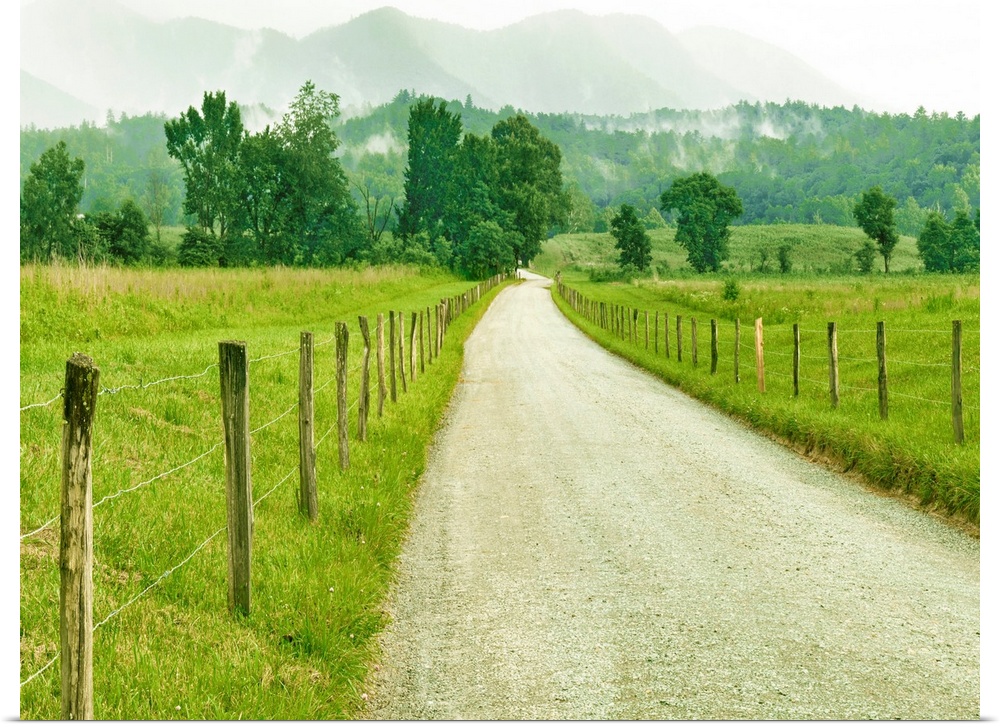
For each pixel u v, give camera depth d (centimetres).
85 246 6856
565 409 1617
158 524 644
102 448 779
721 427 1395
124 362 1259
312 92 8300
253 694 441
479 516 882
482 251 9438
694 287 6425
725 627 575
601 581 674
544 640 560
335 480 862
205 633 508
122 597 529
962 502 823
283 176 8288
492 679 502
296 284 3644
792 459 1129
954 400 961
